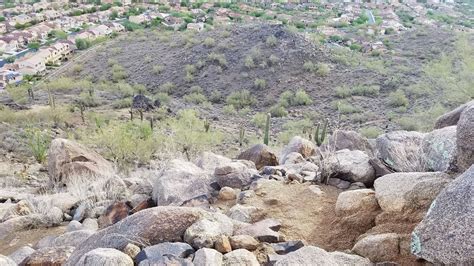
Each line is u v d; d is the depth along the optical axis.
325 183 5.34
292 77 44.06
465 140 3.81
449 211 2.94
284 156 8.23
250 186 5.46
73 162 9.03
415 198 3.86
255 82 43.16
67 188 8.19
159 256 3.36
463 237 2.77
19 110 28.97
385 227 3.79
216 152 18.11
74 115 28.50
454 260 2.77
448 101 28.42
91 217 5.96
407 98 36.12
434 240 2.91
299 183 5.38
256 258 3.53
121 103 34.22
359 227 4.03
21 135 20.08
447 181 3.85
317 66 45.09
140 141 13.41
